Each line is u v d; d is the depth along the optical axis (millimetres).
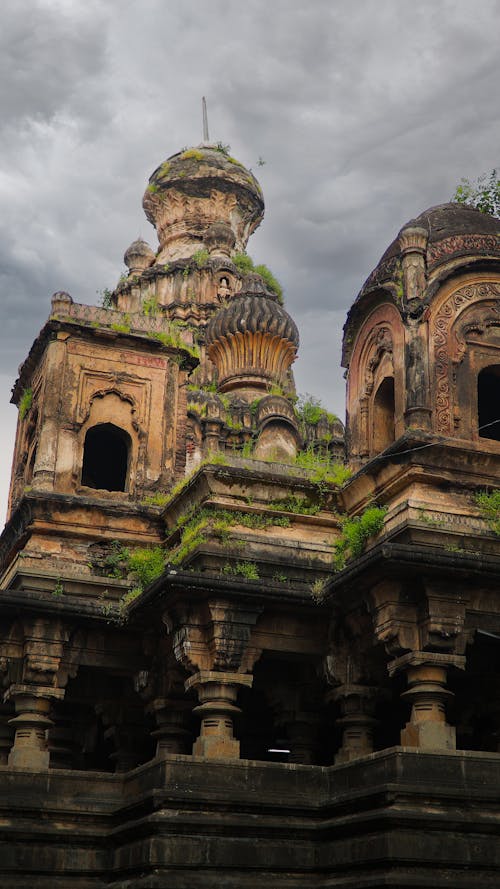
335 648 15789
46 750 16562
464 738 17312
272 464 17672
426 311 16656
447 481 15695
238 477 17281
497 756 13430
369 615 15148
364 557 14055
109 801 15773
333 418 30391
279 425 25922
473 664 15961
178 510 18484
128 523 18984
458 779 13172
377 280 17797
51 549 18453
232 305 28438
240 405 27219
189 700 16688
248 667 15367
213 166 39750
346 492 17438
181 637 15328
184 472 20062
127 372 20156
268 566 16828
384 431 17812
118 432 20109
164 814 13609
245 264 38312
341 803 13719
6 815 15227
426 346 16500
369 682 15648
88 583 18141
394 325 17219
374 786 13250
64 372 19656
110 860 15266
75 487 19109
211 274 37312
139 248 39562
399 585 14133
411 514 15344
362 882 12805
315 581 16688
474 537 15305
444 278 16828
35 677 16562
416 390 16141
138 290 37938
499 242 17469
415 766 13109
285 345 28094
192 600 15266
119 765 18047
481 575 14008
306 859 13922
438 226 17562
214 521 17125
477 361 16828
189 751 17875
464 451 15773
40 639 16625
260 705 19016
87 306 20250
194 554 16641
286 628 15805
